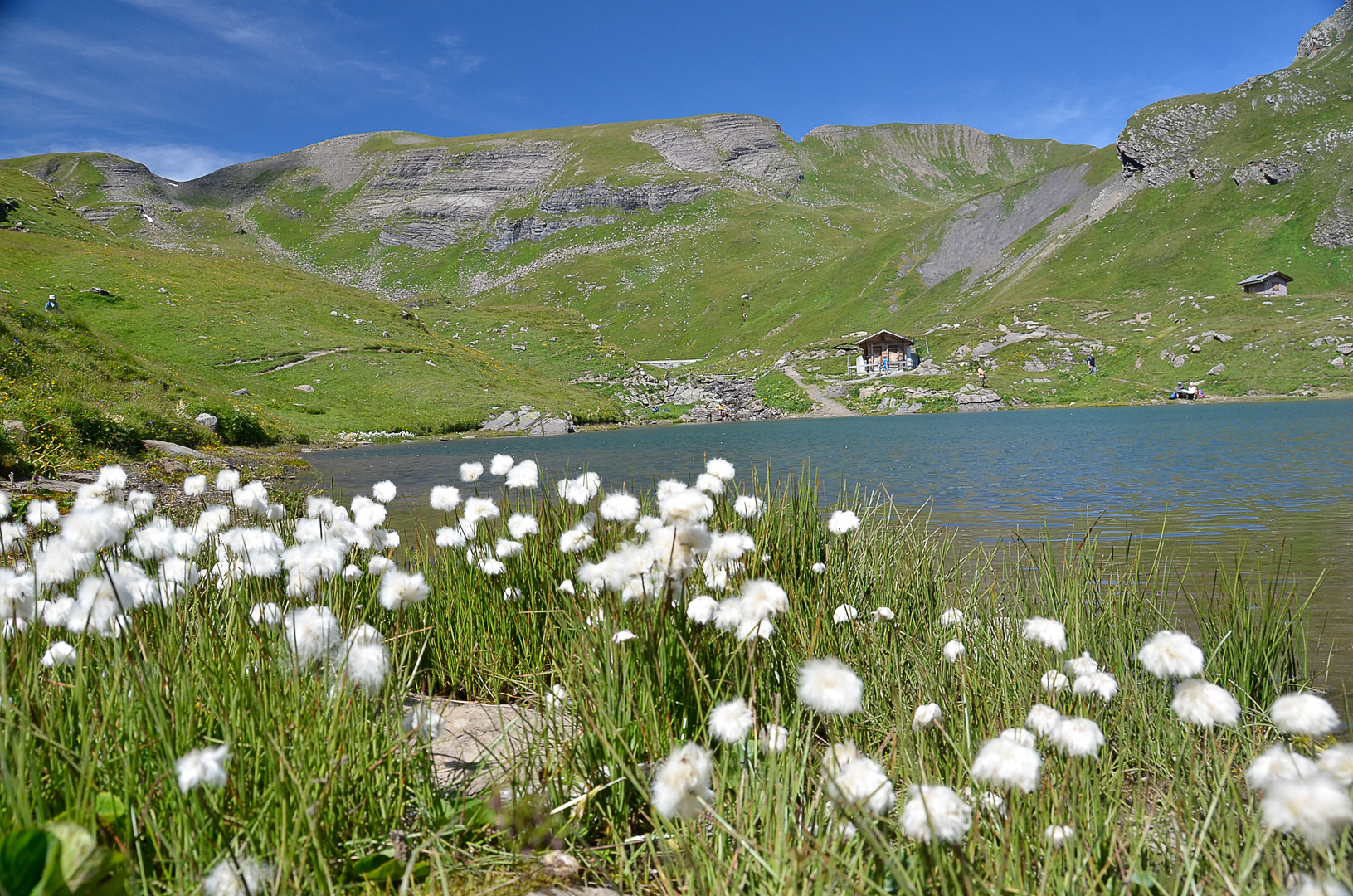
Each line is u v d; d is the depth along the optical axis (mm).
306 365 52438
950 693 3162
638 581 2373
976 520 10578
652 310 160875
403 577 2531
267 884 1568
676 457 25781
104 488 4309
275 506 4500
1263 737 3004
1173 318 85062
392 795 2158
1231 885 1604
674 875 1852
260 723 2062
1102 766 2500
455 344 75688
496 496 13617
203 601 3137
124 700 2102
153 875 1642
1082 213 139500
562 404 58688
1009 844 1800
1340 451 19719
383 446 38125
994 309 101188
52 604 2459
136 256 70938
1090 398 66125
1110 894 1724
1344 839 1504
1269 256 99188
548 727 2836
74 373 23109
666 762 1511
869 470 18516
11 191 89125
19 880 1353
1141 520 10297
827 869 1551
